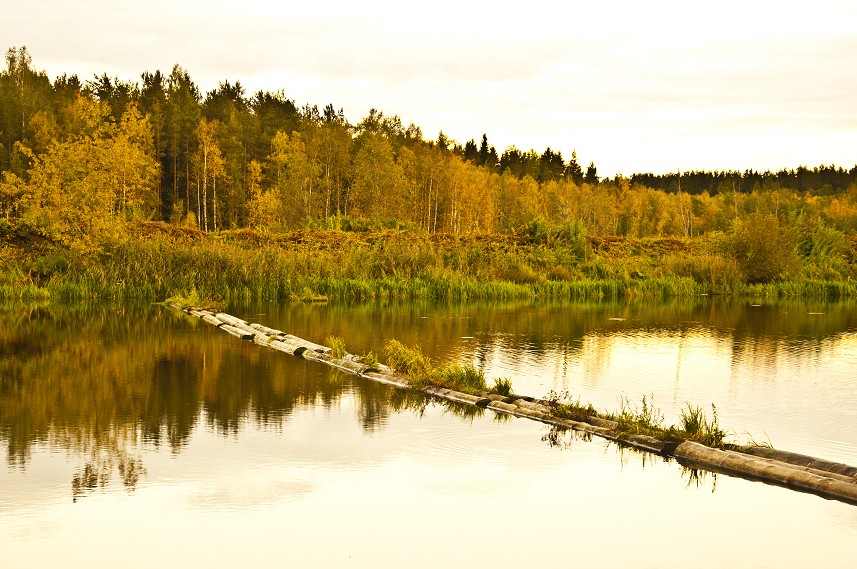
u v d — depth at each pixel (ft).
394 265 120.67
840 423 40.96
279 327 77.30
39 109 299.17
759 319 91.86
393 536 26.30
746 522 27.89
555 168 575.79
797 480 31.42
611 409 43.70
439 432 38.86
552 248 142.61
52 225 109.09
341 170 301.43
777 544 26.04
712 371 55.88
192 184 285.02
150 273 104.73
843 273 147.02
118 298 101.50
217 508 28.50
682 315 95.40
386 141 290.56
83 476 31.71
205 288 103.19
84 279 102.63
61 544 25.30
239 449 35.58
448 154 368.68
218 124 318.65
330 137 306.55
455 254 129.39
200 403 44.39
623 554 25.17
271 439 37.22
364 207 272.72
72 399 45.19
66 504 28.71
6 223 109.19
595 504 29.48
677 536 26.61
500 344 67.82
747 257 140.46
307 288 107.65
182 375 52.37
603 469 33.60
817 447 36.42
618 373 54.85
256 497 29.66
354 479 31.78
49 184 110.52
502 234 157.17
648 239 163.63
